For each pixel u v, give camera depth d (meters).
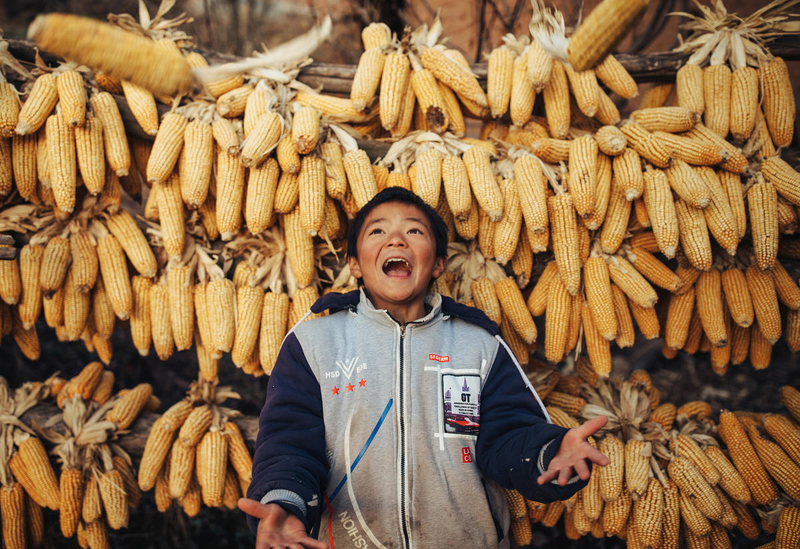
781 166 2.48
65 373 4.74
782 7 2.75
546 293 2.65
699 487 2.46
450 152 2.63
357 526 1.79
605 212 2.48
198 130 2.42
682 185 2.36
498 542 1.91
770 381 5.00
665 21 4.66
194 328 2.77
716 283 2.60
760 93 2.71
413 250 2.01
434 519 1.78
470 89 2.64
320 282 2.79
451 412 1.88
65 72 2.39
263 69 2.72
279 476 1.58
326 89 2.93
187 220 2.68
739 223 2.43
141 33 2.71
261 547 1.35
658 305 2.92
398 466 1.80
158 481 2.82
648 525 2.45
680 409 2.95
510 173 2.58
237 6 5.76
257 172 2.38
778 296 2.61
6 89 2.36
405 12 4.34
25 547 2.76
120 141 2.43
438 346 1.98
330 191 2.45
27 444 2.73
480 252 2.68
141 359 4.89
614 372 5.02
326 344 1.98
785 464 2.50
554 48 2.09
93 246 2.55
